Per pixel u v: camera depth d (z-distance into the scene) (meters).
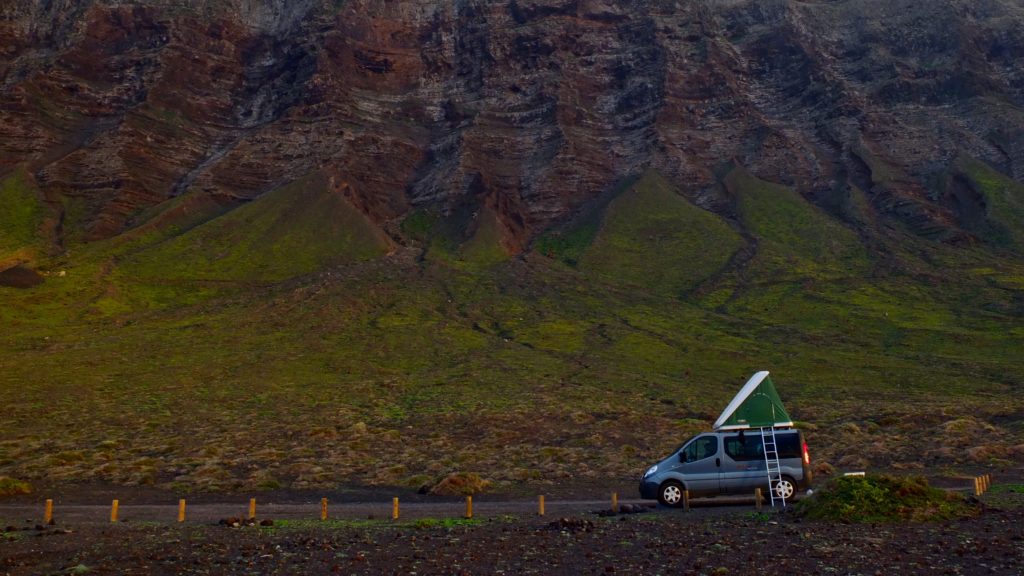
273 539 22.81
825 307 131.50
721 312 135.50
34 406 76.00
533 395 83.50
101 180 186.38
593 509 31.30
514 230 185.38
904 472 42.00
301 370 98.75
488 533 23.28
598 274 158.12
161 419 70.81
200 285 144.25
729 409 30.55
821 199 193.38
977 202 176.38
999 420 64.06
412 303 135.50
